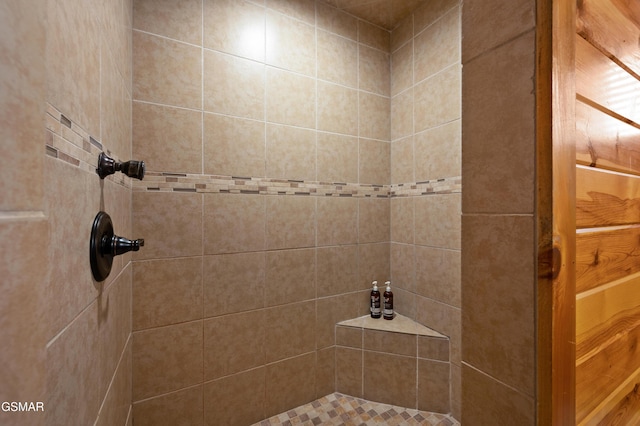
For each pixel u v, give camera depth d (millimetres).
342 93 1766
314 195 1670
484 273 493
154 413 1266
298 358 1613
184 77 1327
